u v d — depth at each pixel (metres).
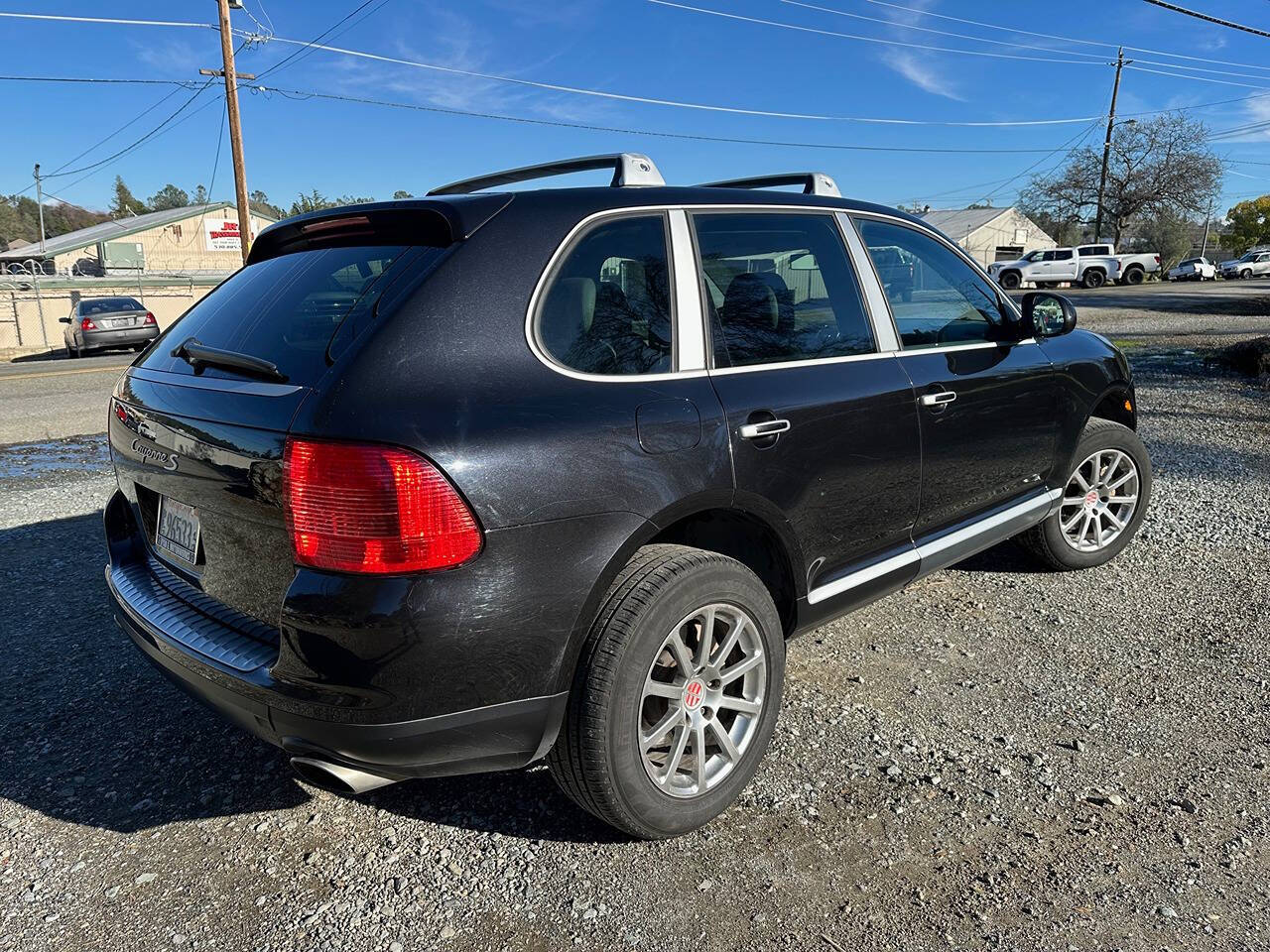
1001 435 3.65
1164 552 4.79
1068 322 3.95
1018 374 3.71
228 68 24.08
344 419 2.02
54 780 2.90
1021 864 2.42
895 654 3.68
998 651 3.70
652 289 2.58
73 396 12.49
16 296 28.36
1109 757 2.92
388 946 2.18
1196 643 3.73
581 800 2.43
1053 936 2.16
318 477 2.01
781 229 3.00
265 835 2.62
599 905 2.30
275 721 2.15
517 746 2.25
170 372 2.65
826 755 2.96
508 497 2.11
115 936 2.22
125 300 21.20
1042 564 4.55
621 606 2.30
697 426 2.48
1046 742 3.02
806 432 2.78
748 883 2.38
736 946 2.16
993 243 55.91
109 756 3.05
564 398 2.27
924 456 3.26
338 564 2.01
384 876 2.44
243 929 2.24
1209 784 2.76
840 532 2.99
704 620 2.52
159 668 2.54
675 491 2.39
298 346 2.28
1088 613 4.05
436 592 2.03
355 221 2.60
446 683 2.09
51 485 6.97
